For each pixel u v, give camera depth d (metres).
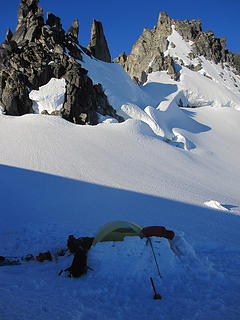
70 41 58.16
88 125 44.00
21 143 35.03
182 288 7.73
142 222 17.78
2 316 4.72
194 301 6.72
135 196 24.19
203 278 8.30
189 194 27.23
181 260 9.29
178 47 102.00
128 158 35.94
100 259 8.77
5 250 11.41
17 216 17.33
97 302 6.55
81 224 16.34
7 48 48.69
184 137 51.97
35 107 45.75
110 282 7.93
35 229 14.23
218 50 108.31
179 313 5.99
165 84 82.75
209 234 15.91
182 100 78.75
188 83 82.69
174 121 60.50
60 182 25.59
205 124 67.19
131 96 62.53
